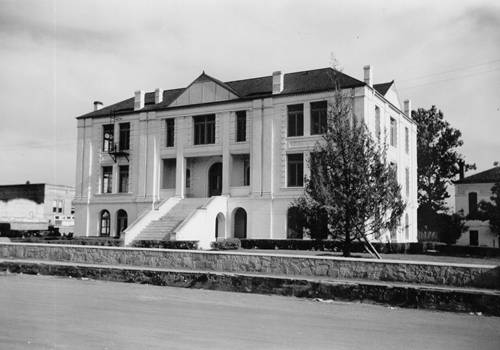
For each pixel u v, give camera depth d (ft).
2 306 38.68
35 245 73.67
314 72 123.24
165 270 57.77
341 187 67.67
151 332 30.17
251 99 119.14
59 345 26.43
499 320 38.40
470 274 46.19
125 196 135.03
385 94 121.90
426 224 171.53
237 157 124.47
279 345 27.55
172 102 130.72
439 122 180.45
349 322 35.70
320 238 72.18
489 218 124.16
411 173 138.92
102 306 40.16
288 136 114.62
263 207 114.32
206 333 30.22
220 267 58.95
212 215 112.06
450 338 31.04
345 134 69.10
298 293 49.49
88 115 143.54
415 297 44.32
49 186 217.56
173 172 134.10
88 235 139.54
